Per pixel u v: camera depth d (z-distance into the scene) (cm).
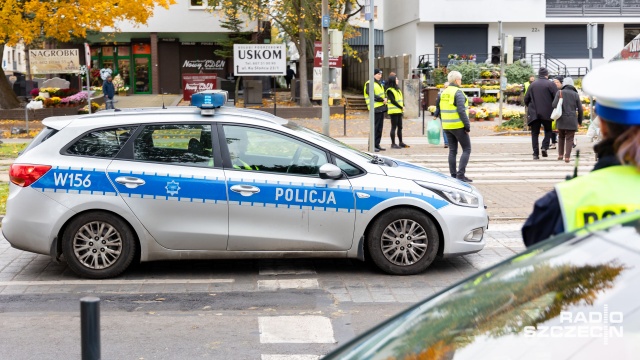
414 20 4297
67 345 615
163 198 796
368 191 804
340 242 808
